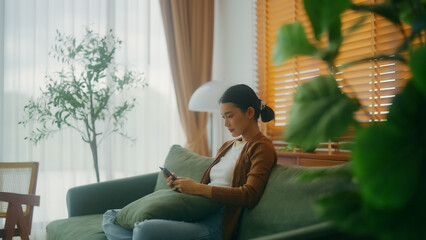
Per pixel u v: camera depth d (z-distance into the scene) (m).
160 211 1.40
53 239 2.01
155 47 3.45
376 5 0.70
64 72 3.02
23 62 2.94
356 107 0.61
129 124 3.29
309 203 1.21
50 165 3.02
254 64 3.20
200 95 2.69
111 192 2.25
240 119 1.62
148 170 3.38
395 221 0.50
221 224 1.51
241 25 3.38
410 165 0.48
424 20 0.63
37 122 2.96
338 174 0.63
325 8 0.58
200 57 3.54
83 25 3.00
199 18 3.54
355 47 2.22
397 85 1.97
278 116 2.81
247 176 1.55
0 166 2.51
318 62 2.41
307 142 0.58
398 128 0.51
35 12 2.95
